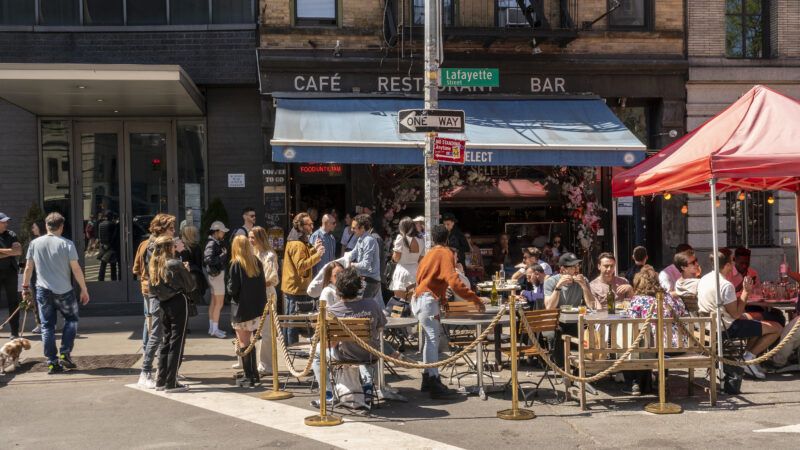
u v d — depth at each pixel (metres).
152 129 14.81
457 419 7.24
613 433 6.73
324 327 7.23
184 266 8.26
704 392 8.30
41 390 8.39
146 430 6.88
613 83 14.69
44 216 13.73
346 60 13.93
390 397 7.97
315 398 8.05
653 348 7.61
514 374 7.31
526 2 14.64
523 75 14.49
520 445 6.39
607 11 14.09
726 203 15.19
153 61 14.23
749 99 9.60
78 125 14.70
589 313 8.67
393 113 13.27
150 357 8.53
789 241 15.20
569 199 14.86
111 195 14.80
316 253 10.29
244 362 8.57
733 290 8.55
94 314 13.42
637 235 15.26
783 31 15.27
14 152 14.45
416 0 14.30
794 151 8.59
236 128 14.72
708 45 14.95
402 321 8.64
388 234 14.21
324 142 11.67
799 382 8.72
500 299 10.54
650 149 15.23
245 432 6.79
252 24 14.29
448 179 14.64
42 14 14.22
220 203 14.02
